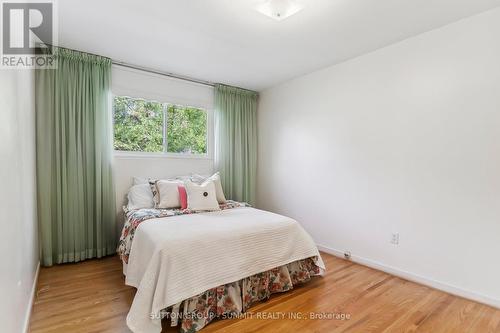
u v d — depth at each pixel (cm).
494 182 204
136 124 333
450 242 227
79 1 194
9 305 118
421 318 187
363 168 291
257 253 207
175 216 247
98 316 182
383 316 189
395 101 263
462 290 219
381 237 274
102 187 292
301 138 364
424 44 242
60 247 268
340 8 203
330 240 325
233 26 231
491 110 206
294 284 236
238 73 351
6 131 118
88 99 284
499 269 202
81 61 281
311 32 241
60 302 199
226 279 185
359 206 294
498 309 200
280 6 194
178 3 198
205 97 388
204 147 396
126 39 255
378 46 270
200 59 304
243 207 305
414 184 250
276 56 296
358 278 253
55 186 267
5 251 112
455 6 201
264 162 424
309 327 176
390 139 267
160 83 346
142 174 332
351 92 302
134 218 244
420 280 243
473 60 214
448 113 228
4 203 111
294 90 373
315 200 344
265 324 179
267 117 419
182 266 171
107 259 288
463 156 220
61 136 268
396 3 196
